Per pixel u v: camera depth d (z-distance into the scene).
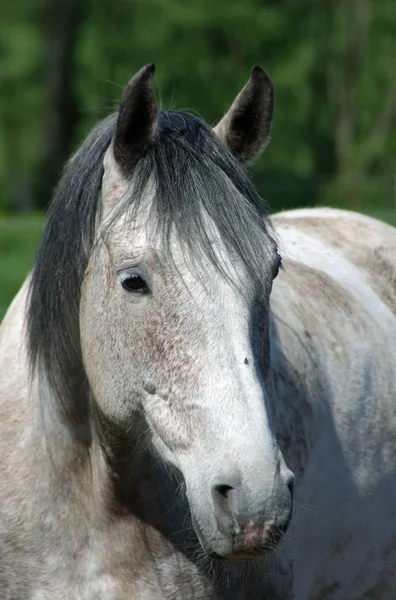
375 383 7.73
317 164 67.44
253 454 5.22
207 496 5.31
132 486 6.39
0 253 25.39
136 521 6.44
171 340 5.53
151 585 6.47
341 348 7.60
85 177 6.13
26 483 6.50
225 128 6.29
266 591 6.72
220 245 5.57
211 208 5.62
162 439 5.63
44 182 65.31
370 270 8.70
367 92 66.38
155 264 5.57
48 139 65.62
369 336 7.91
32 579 6.47
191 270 5.53
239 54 64.88
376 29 66.25
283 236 8.45
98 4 63.97
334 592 7.51
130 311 5.68
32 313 6.44
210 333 5.48
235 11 62.72
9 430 6.70
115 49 63.31
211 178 5.71
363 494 7.47
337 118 66.81
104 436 6.22
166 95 63.44
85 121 64.81
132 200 5.71
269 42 65.00
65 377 6.37
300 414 6.93
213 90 63.88
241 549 5.23
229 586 6.55
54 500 6.45
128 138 5.84
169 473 6.29
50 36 64.44
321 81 67.19
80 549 6.44
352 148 62.06
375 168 61.34
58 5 63.97
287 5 66.06
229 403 5.35
